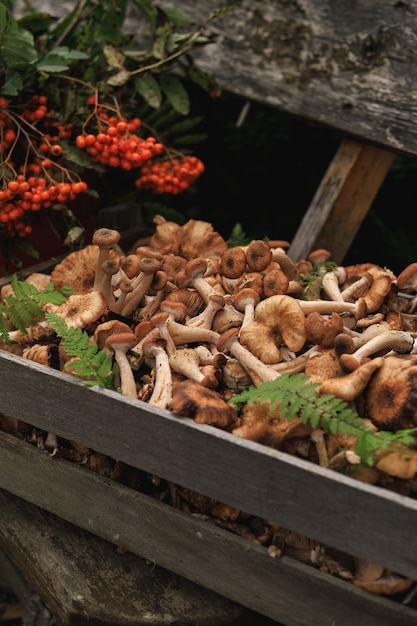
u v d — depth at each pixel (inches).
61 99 62.1
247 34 68.8
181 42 65.4
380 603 45.0
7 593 68.9
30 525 54.6
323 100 65.7
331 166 67.3
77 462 52.0
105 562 52.6
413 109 62.4
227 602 50.9
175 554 49.7
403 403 46.5
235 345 51.3
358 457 44.9
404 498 42.9
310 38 66.2
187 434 46.5
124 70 63.1
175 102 65.9
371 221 87.8
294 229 90.0
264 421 47.4
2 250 62.2
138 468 50.1
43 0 75.2
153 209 72.8
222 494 46.6
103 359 50.4
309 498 44.5
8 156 58.9
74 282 58.1
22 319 54.4
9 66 60.9
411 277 55.4
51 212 62.4
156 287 54.5
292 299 51.4
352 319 53.8
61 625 52.3
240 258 54.4
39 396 50.4
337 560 46.6
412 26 62.6
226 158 93.0
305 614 47.0
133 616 50.2
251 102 69.8
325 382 47.4
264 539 47.8
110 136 59.9
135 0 65.5
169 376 50.4
